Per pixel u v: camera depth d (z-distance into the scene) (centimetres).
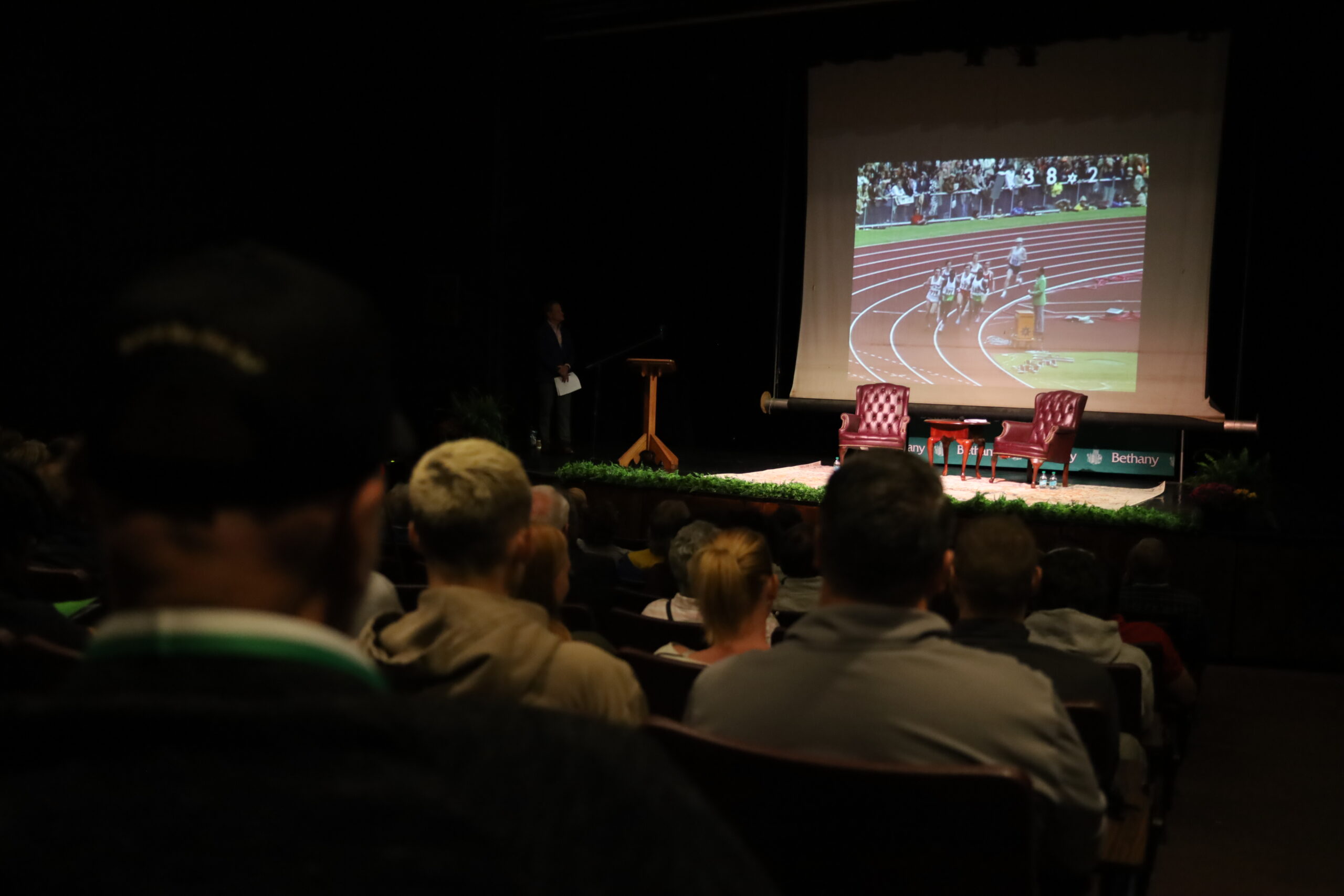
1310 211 905
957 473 953
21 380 863
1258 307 930
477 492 149
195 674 33
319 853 30
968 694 131
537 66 964
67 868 29
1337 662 537
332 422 37
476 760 33
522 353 1014
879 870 121
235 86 927
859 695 133
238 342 35
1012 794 112
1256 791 366
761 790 122
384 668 141
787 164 1009
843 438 917
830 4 815
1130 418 895
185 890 29
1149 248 890
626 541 543
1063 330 923
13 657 152
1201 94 861
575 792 33
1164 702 324
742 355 1105
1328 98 876
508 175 961
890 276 975
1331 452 930
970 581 192
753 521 421
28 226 848
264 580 37
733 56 905
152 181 898
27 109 837
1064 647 272
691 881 33
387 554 407
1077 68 896
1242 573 551
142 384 35
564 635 197
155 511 36
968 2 820
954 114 940
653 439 894
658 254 1093
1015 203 927
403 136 967
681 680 210
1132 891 209
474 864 31
